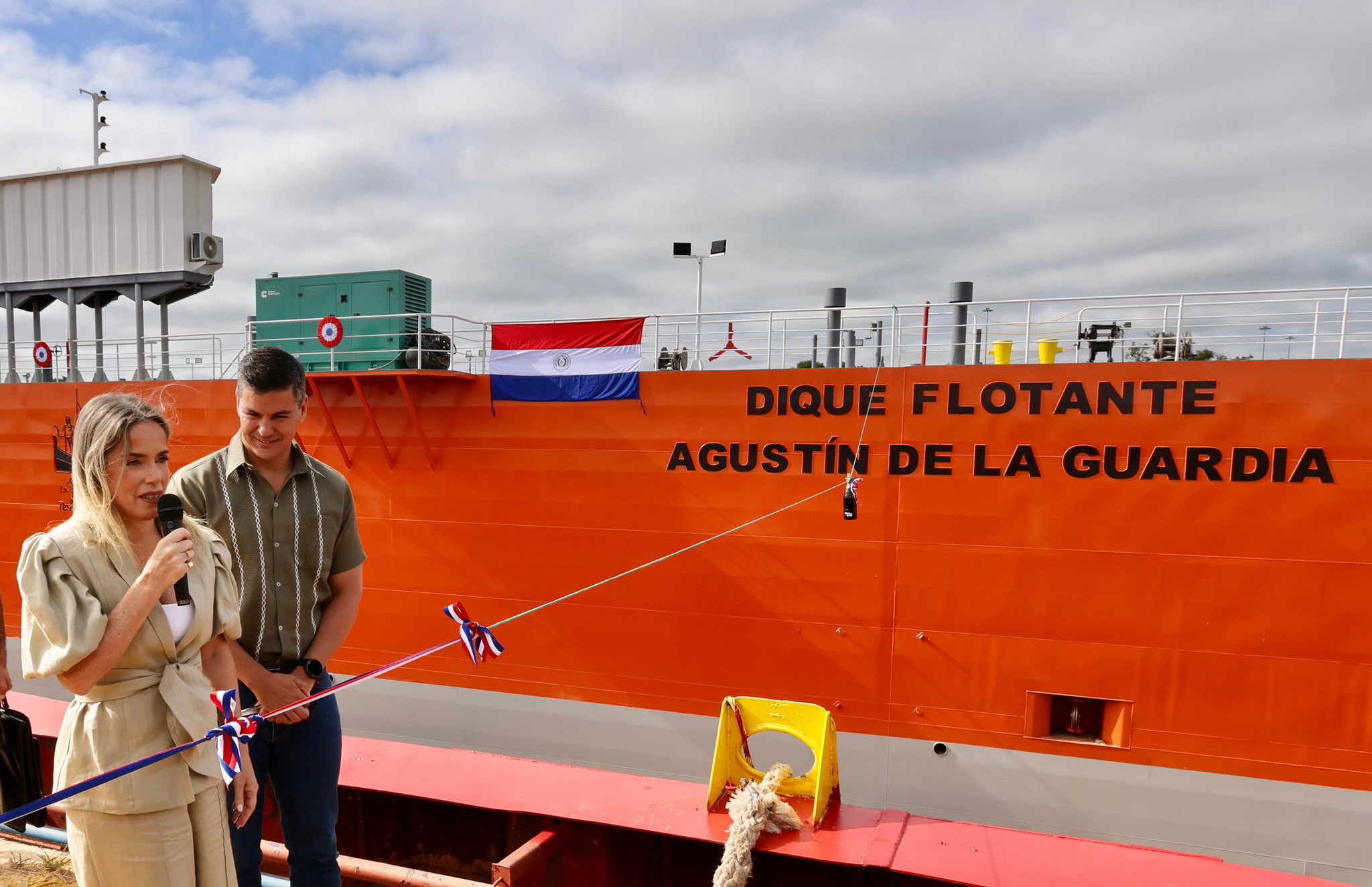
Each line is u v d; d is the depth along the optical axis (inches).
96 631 84.9
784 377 353.1
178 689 94.5
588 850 192.5
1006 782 331.3
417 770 223.5
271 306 450.6
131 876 92.5
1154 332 325.7
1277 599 295.4
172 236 505.4
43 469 474.3
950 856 172.6
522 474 393.1
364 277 439.5
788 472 354.0
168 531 95.2
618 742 380.8
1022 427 323.0
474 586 402.6
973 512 330.6
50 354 506.0
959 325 334.3
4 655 137.9
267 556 123.0
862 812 192.5
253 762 120.9
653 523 373.7
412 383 410.9
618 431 377.7
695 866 193.9
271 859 168.7
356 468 422.6
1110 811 319.3
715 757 194.5
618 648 380.8
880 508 342.3
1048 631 323.6
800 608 354.3
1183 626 307.1
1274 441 293.6
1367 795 288.0
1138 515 310.7
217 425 437.4
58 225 531.2
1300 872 297.6
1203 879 165.2
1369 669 285.6
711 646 367.2
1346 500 285.6
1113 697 317.1
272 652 124.7
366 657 422.3
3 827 159.3
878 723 346.0
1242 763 303.1
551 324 384.8
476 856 217.6
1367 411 282.4
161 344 521.0
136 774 91.7
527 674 394.6
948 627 335.9
